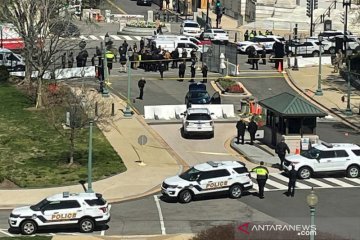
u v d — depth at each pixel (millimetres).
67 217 59469
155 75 116188
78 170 74812
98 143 83250
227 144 86375
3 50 117312
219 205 66312
